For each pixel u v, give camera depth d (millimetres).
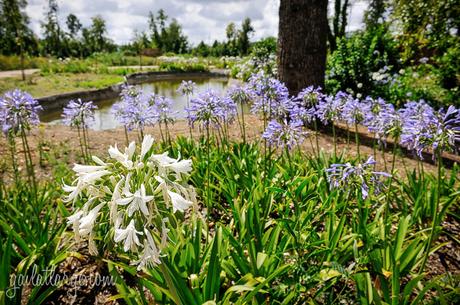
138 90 4848
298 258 2299
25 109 3441
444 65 11180
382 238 2715
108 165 1575
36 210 3203
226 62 38812
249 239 2484
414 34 10508
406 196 4109
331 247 2518
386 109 3541
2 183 4145
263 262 2350
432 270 2949
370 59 11180
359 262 2475
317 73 7637
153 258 1480
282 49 7637
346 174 2508
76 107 4410
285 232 2711
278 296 2234
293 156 4590
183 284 2070
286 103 3980
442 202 3602
